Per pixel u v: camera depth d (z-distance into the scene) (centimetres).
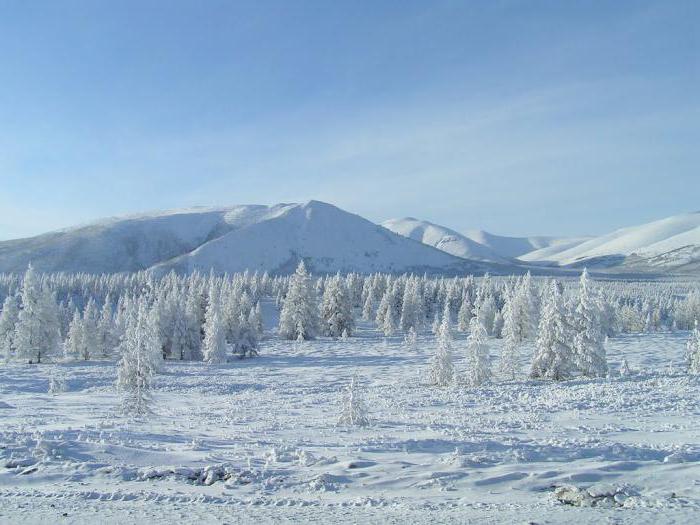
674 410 2564
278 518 967
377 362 6606
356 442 1864
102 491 1189
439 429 2183
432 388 4250
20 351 6850
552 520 920
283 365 6456
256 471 1357
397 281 13512
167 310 7588
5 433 1831
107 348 7844
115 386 4912
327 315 10088
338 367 6178
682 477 1194
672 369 4641
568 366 4538
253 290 15075
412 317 11106
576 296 4650
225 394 4397
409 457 1532
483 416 2639
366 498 1108
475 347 4344
